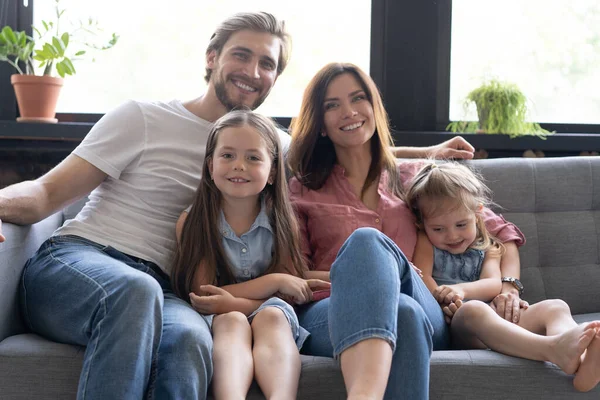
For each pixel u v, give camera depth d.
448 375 1.37
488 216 1.92
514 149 2.55
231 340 1.40
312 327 1.51
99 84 2.59
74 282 1.42
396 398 1.29
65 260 1.51
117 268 1.40
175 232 1.73
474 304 1.55
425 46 2.65
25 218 1.57
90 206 1.76
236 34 1.86
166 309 1.46
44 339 1.46
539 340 1.39
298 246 1.72
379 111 1.90
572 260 2.03
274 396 1.27
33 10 2.55
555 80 2.70
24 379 1.34
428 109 2.66
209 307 1.54
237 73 1.83
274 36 1.89
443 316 1.60
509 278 1.79
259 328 1.46
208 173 1.68
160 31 2.60
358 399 1.19
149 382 1.28
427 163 1.94
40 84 2.38
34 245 1.69
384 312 1.29
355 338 1.27
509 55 2.69
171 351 1.29
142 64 2.60
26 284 1.54
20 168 2.47
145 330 1.26
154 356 1.29
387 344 1.26
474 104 2.60
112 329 1.25
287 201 1.73
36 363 1.35
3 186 2.46
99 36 2.57
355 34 2.65
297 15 2.63
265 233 1.70
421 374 1.30
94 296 1.34
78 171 1.69
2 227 1.50
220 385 1.29
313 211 1.81
